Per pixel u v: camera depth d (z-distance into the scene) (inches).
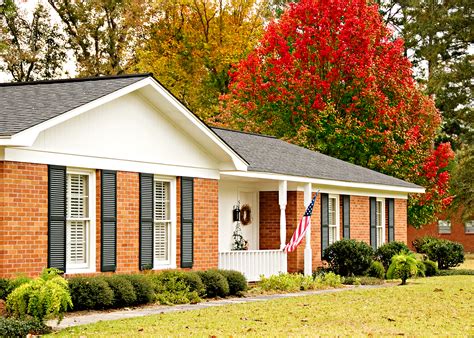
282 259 977.5
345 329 544.4
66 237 678.5
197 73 1775.3
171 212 821.2
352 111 1534.2
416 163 1552.7
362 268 1043.3
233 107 1610.5
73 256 696.4
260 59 1622.8
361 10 1560.0
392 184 1231.5
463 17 1964.8
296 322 576.4
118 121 738.8
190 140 842.2
